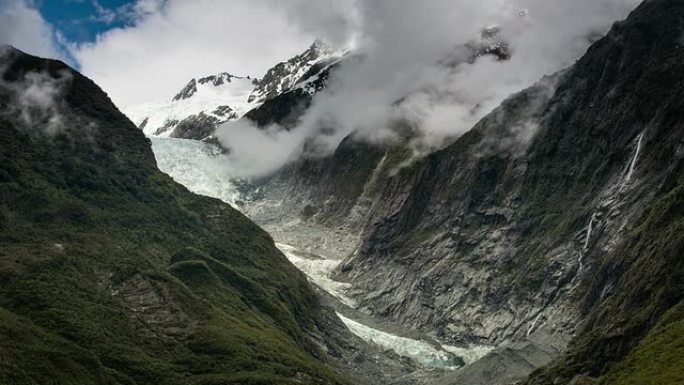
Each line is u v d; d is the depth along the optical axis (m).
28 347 178.75
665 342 183.62
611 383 183.75
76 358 184.50
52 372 174.62
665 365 174.12
